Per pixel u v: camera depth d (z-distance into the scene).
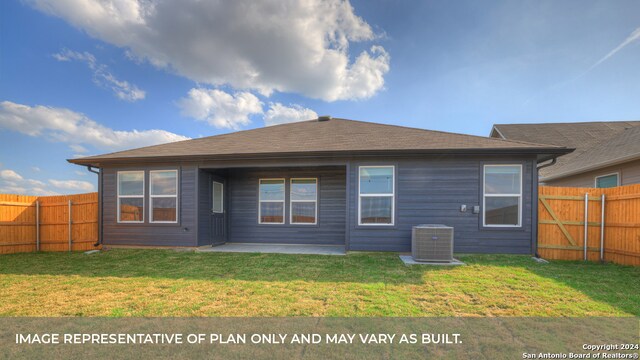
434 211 7.05
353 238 7.27
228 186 9.45
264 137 9.27
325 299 3.98
